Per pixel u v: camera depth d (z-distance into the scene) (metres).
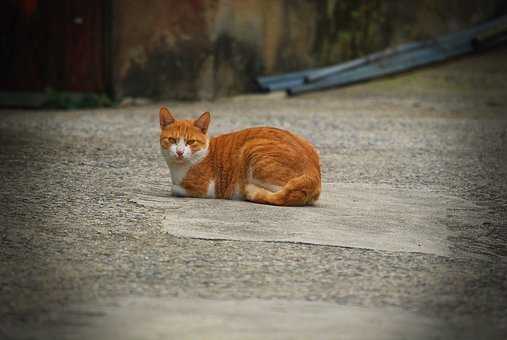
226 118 22.23
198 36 25.89
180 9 25.55
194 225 10.54
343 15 29.06
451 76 28.28
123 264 9.05
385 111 23.80
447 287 8.73
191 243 9.86
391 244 10.21
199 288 8.34
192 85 26.03
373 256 9.69
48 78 24.94
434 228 11.17
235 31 26.73
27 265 8.97
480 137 19.66
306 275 8.86
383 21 29.62
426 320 7.70
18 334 7.07
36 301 7.87
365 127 20.92
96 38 24.94
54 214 11.11
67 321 7.38
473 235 11.06
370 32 29.48
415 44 29.67
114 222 10.73
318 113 23.38
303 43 28.38
